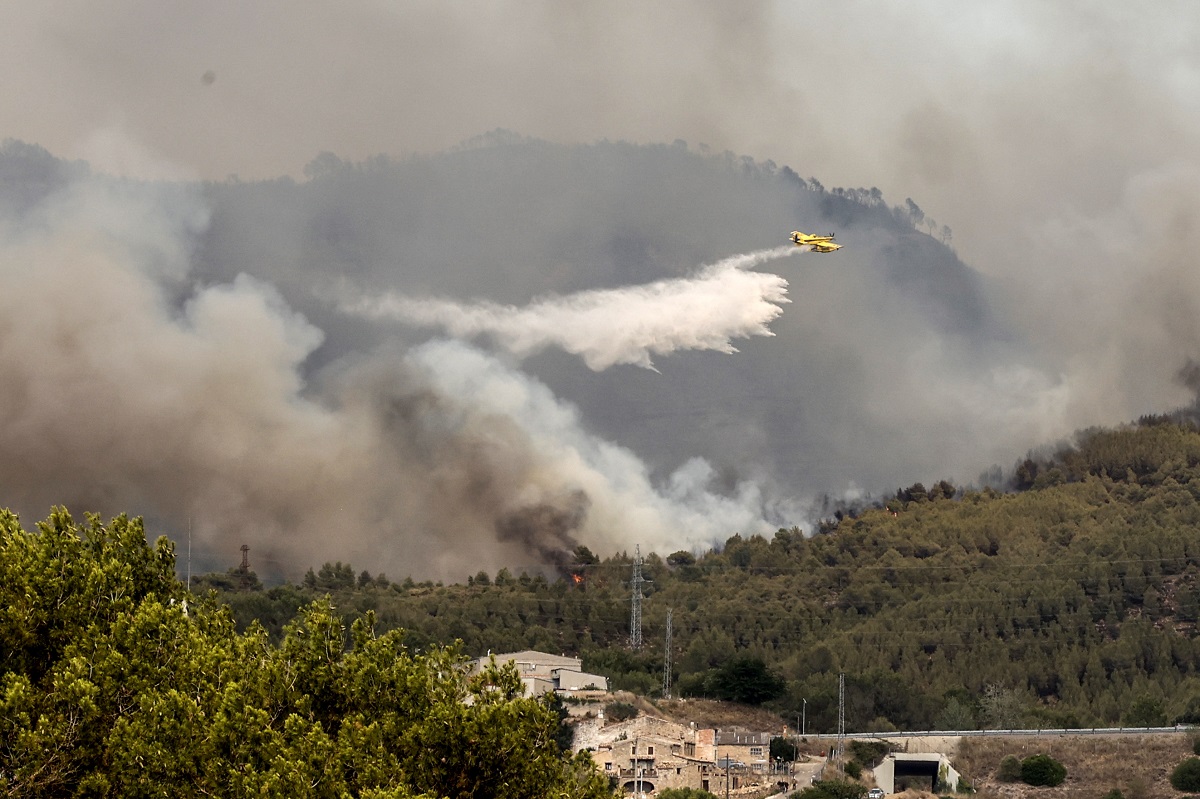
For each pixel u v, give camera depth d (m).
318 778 85.56
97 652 92.50
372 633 100.88
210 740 87.56
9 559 96.56
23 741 85.56
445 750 90.06
